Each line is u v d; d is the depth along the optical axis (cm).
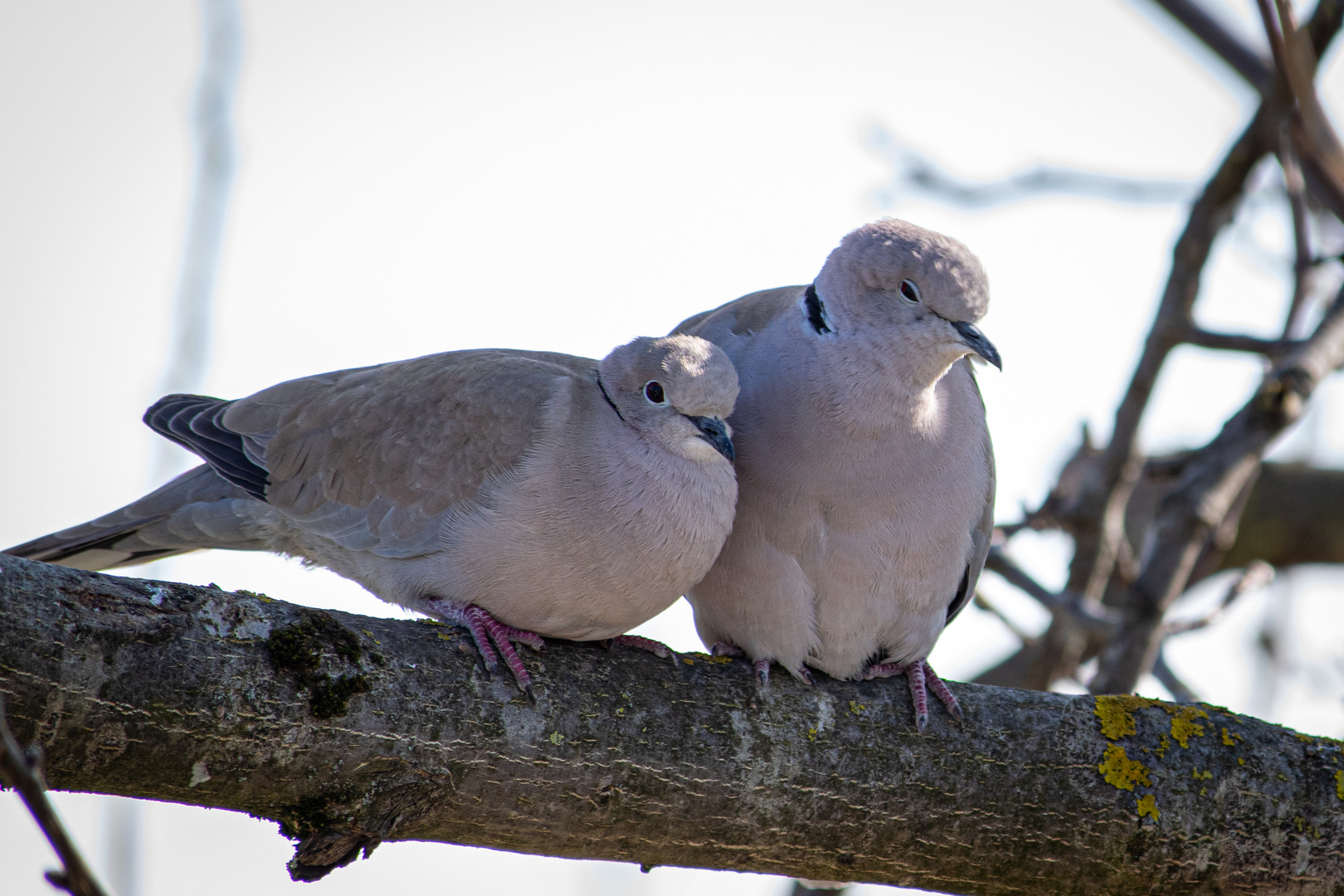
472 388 876
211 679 652
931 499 850
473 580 830
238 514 971
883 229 855
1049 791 788
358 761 681
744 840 768
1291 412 1099
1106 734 804
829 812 774
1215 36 1293
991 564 1208
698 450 826
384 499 878
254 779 665
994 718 806
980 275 841
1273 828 788
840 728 791
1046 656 1215
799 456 843
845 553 846
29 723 620
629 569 815
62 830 459
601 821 741
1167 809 786
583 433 838
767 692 796
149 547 1012
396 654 711
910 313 834
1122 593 1318
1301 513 1498
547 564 815
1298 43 1048
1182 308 1150
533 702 734
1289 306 1138
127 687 636
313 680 675
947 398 873
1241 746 805
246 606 680
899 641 876
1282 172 1155
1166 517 1117
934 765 788
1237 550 1516
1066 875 792
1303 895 794
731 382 832
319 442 922
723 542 840
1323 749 810
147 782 650
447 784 702
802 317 871
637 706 758
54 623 630
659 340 850
